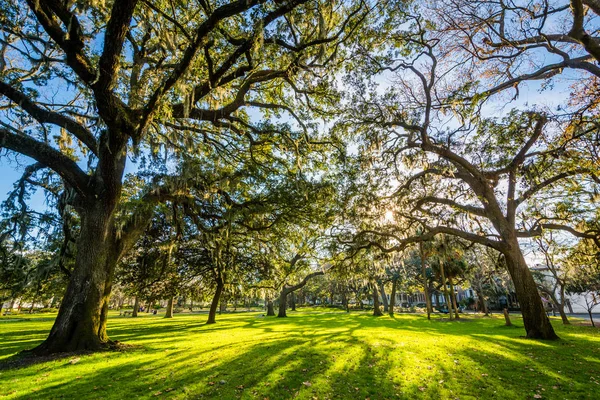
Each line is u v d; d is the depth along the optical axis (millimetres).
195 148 11367
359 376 6117
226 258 18031
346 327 17359
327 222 15195
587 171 9547
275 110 12977
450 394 5129
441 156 11883
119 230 9445
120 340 11578
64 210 10852
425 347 9219
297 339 11141
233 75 8273
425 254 25125
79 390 5223
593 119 8273
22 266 12750
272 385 5508
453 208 15164
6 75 9297
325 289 55938
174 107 9320
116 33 5875
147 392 5129
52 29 6004
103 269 8859
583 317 29000
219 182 12031
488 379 6008
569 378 6121
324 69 10242
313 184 14062
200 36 6457
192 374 6180
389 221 16000
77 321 8266
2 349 10055
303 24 9531
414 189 15680
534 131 10547
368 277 19266
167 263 16422
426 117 11234
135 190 14578
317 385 5531
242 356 7871
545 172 12898
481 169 12812
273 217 14930
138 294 21250
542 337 11578
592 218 14875
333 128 13812
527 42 7988
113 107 6887
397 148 14094
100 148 8391
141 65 10289
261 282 21781
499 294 44125
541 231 14055
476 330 15562
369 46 11469
